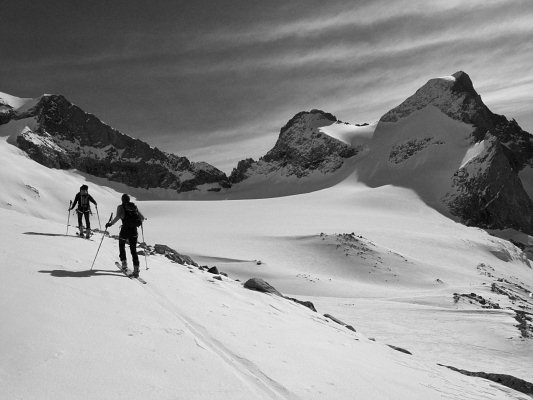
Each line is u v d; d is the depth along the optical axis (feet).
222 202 602.85
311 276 216.13
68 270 31.45
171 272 40.42
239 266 229.66
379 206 579.07
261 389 18.76
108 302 25.54
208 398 16.42
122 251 35.55
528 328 101.55
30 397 14.19
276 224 404.57
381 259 267.39
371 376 24.73
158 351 19.86
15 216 59.26
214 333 24.59
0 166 548.31
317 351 26.89
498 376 43.37
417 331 97.25
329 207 542.16
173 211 523.29
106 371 16.94
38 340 18.45
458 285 233.14
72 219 470.80
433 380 30.60
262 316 32.63
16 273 27.61
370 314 116.88
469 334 95.66
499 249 409.49
